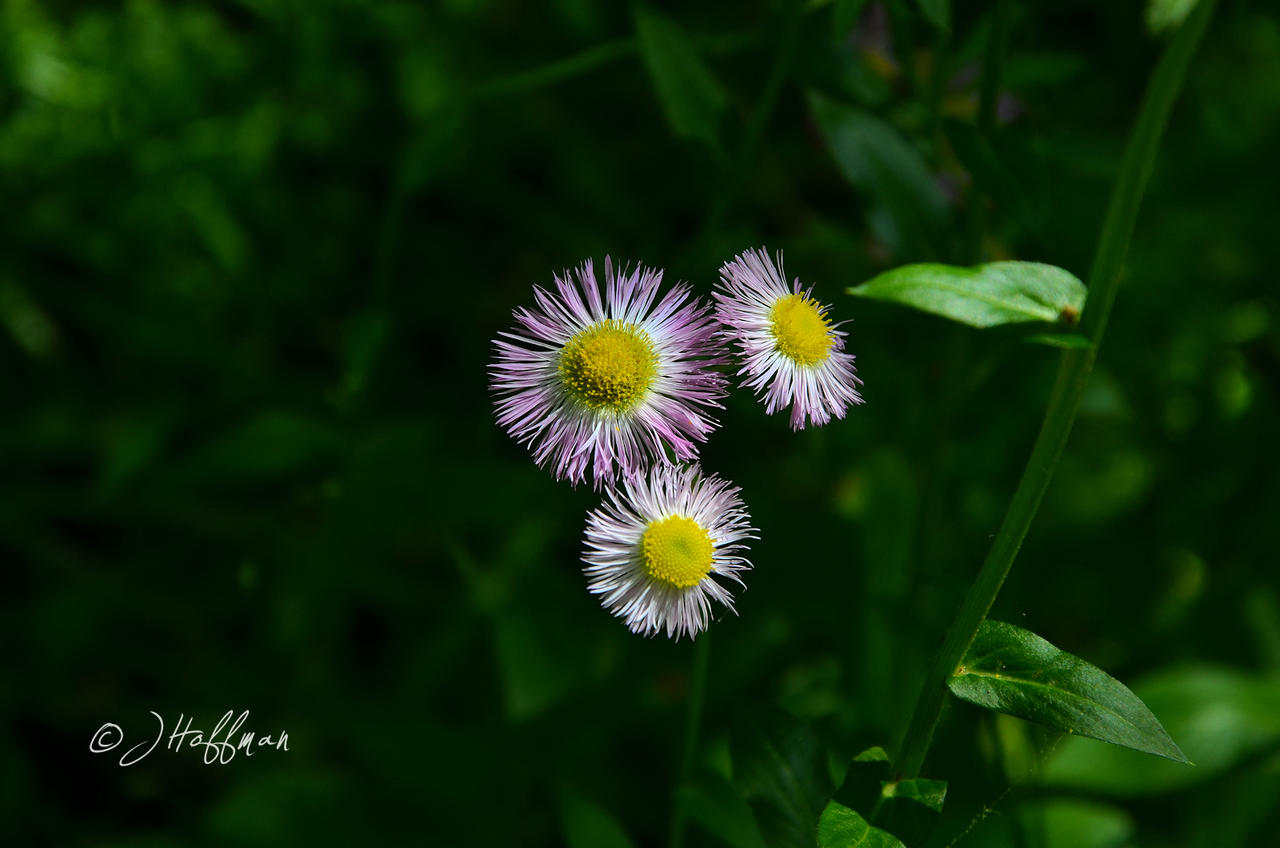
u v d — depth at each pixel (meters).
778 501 0.41
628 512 0.28
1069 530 0.41
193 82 0.49
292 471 0.39
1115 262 0.26
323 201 0.51
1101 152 0.35
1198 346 0.41
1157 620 0.39
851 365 0.28
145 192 0.48
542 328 0.28
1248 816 0.33
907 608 0.35
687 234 0.49
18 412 0.47
